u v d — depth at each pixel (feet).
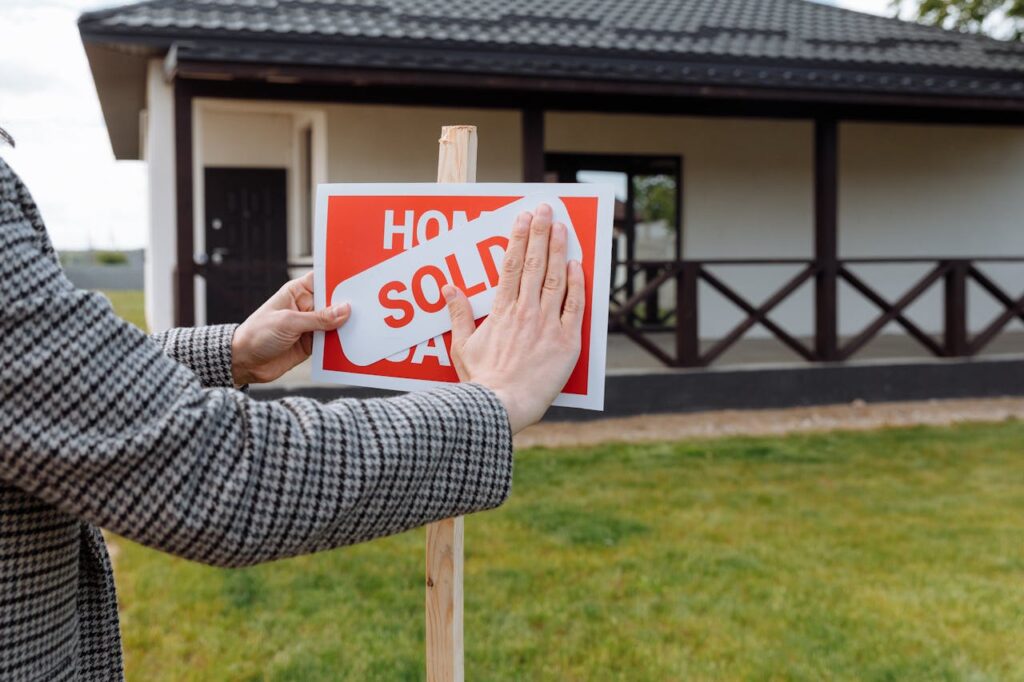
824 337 27.27
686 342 26.30
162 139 26.43
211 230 34.96
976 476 19.08
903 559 13.75
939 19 57.52
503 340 3.26
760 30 33.78
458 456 2.84
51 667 2.82
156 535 2.41
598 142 34.60
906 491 17.83
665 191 35.83
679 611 11.72
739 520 15.80
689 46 30.27
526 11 31.60
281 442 2.55
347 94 24.11
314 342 4.13
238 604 12.05
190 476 2.42
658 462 20.34
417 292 3.89
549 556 13.80
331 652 10.56
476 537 14.73
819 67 29.94
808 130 36.50
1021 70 31.89
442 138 4.31
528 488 18.01
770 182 36.37
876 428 24.38
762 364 27.58
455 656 4.42
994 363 28.68
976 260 28.43
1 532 2.63
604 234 3.41
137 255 114.52
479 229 3.74
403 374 3.93
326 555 14.02
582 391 3.41
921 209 37.63
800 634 11.03
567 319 3.32
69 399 2.36
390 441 2.68
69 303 2.43
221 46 22.65
